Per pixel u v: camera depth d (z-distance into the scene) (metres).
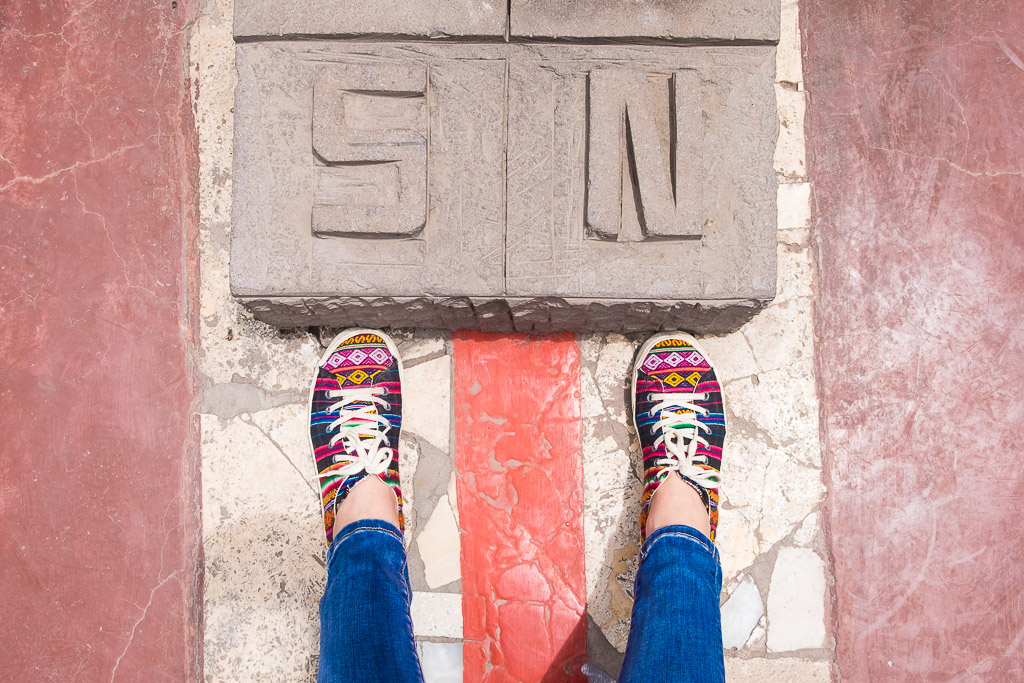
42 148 1.60
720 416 1.54
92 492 1.54
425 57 1.35
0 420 1.56
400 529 1.47
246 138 1.33
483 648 1.54
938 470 1.57
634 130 1.33
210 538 1.54
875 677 1.53
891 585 1.55
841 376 1.59
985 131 1.64
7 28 1.63
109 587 1.53
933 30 1.65
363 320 1.49
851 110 1.63
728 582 1.54
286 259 1.32
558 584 1.55
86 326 1.57
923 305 1.60
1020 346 1.59
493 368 1.59
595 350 1.59
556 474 1.57
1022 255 1.61
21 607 1.52
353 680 1.21
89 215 1.59
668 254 1.33
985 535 1.56
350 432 1.50
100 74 1.62
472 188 1.33
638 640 1.28
